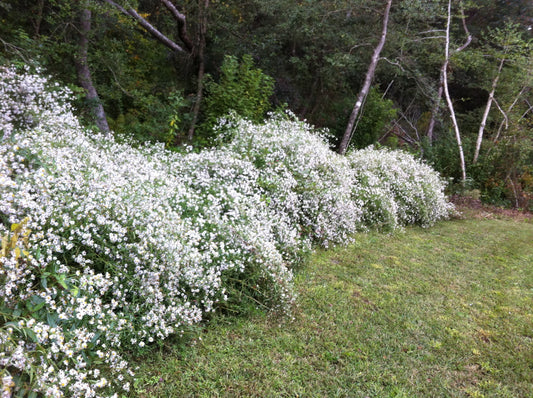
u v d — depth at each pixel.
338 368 2.42
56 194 2.40
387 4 10.80
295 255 3.80
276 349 2.53
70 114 4.14
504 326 3.23
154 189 3.03
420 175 7.95
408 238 5.99
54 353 1.69
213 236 2.94
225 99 8.22
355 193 5.84
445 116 16.81
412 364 2.56
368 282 3.88
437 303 3.57
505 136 12.70
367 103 12.05
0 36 7.37
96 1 8.04
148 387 2.05
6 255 1.80
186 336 2.44
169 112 9.35
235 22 12.02
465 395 2.33
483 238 6.60
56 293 1.90
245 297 2.95
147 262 2.38
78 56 8.12
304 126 6.21
